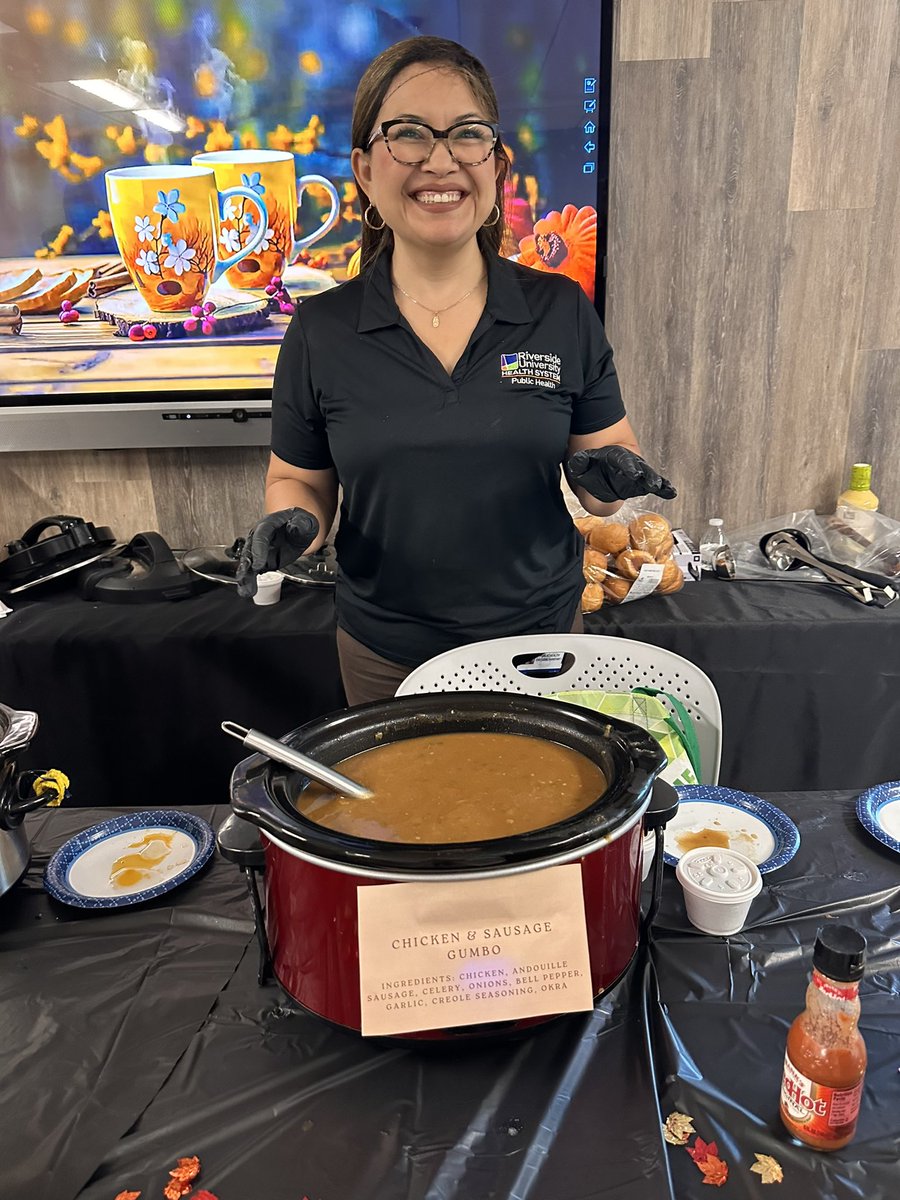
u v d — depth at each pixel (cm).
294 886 71
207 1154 67
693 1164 66
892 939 88
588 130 207
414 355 140
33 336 224
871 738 200
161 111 208
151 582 212
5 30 202
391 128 126
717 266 221
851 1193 63
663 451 236
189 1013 82
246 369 226
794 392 231
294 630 196
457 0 199
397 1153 67
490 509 144
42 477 242
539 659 153
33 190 214
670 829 107
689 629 192
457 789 82
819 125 210
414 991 69
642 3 201
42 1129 70
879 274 221
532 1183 63
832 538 223
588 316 148
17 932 95
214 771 208
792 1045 66
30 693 201
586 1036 76
